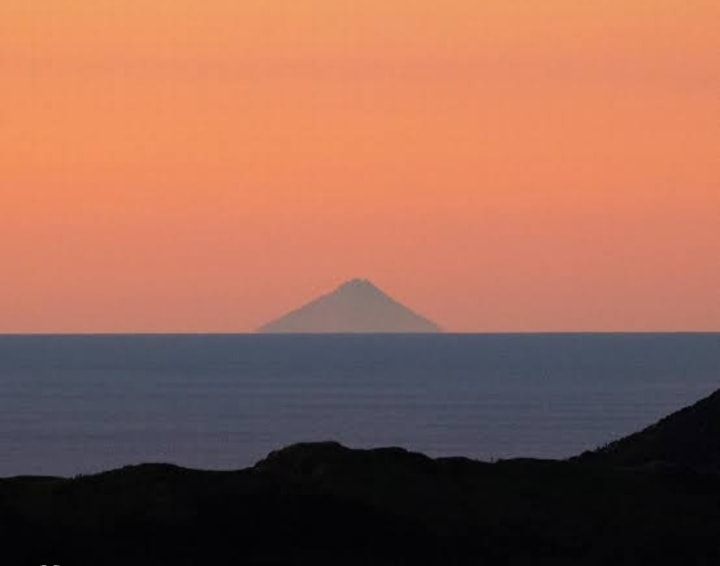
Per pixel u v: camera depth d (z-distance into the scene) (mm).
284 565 105938
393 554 109688
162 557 104375
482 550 112000
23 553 101312
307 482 117312
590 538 116625
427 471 122312
